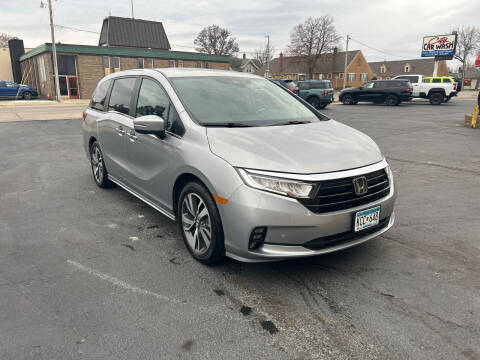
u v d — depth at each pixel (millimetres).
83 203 4852
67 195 5184
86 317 2504
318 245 2766
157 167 3652
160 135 3447
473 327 2402
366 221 2904
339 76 69625
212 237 3002
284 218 2641
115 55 35219
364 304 2658
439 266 3211
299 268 3172
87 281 2961
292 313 2557
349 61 69188
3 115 17391
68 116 16828
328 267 3189
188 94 3607
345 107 23516
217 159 2879
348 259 3334
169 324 2438
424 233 3912
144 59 37156
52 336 2312
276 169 2688
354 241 2947
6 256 3383
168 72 4000
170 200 3545
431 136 10750
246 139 3014
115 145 4574
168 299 2721
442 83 24984
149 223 4180
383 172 3100
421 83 25562
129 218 4328
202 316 2521
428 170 6680
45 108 22484
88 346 2229
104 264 3240
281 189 2643
